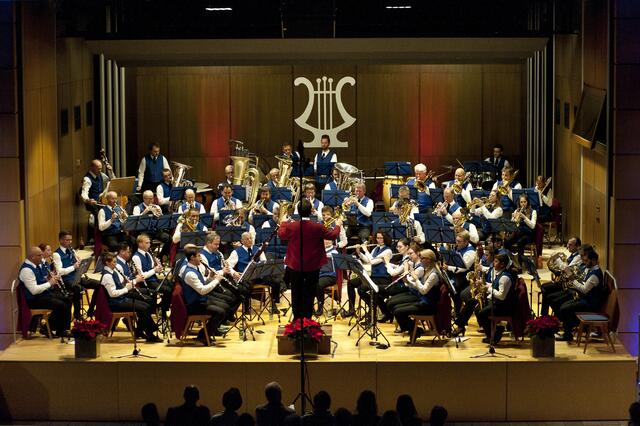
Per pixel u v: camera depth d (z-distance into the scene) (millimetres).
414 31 24938
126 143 26281
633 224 17656
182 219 19656
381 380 16156
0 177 17906
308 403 16203
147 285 18047
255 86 26562
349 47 23188
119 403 16281
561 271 17250
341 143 26719
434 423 12805
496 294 16734
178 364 16141
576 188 21141
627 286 17719
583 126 20000
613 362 16156
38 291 17219
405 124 26625
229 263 18172
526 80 25094
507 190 21344
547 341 16250
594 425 16078
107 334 17156
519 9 24781
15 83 17875
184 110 26562
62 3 20891
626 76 17484
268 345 16969
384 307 18062
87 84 23047
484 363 16109
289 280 17047
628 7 17453
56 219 20391
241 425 12242
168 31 24969
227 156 26734
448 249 18578
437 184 26734
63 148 20984
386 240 18109
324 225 17156
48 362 16250
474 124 26547
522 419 16234
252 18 24984
